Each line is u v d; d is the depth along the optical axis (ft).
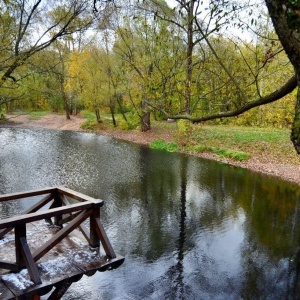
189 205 38.78
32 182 45.52
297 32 4.60
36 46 18.48
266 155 60.95
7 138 83.05
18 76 24.29
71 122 118.52
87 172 51.90
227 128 80.79
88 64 94.22
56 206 18.24
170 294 22.27
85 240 16.60
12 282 12.62
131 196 41.42
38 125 114.11
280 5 4.79
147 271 24.93
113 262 14.65
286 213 36.83
